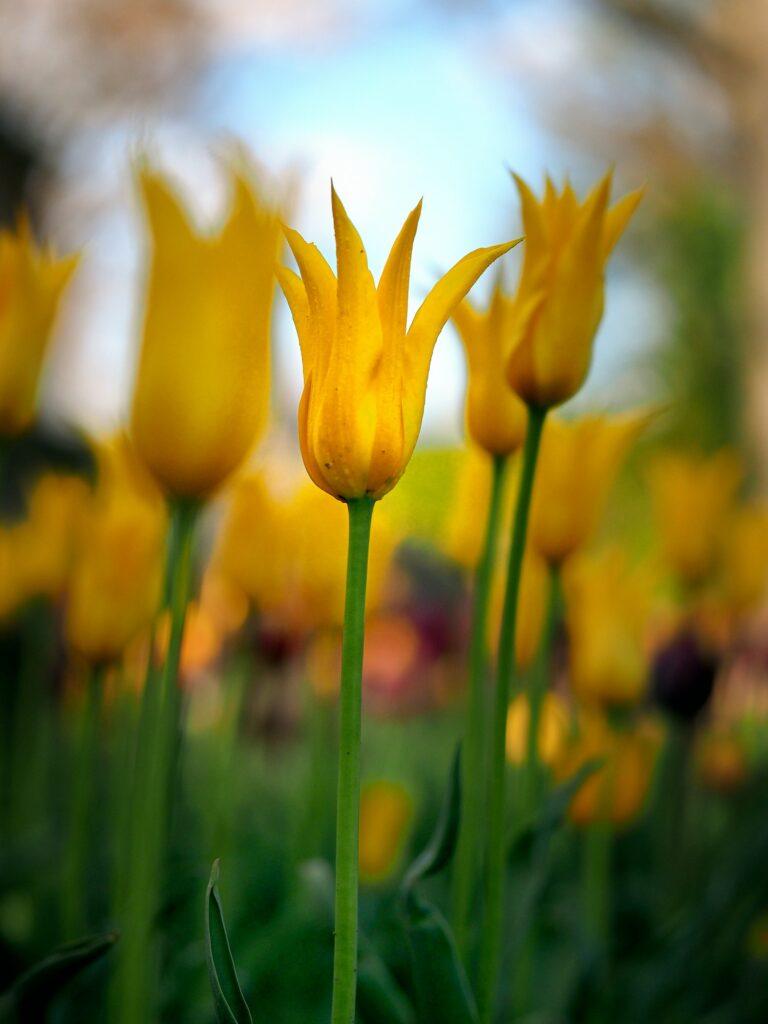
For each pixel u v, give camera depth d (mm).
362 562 653
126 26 6082
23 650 1543
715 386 7664
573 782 814
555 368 741
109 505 926
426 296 663
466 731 815
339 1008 645
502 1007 816
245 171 713
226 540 1095
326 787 1427
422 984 710
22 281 856
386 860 1228
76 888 980
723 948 1050
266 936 1066
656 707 1298
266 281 717
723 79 5410
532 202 742
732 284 7676
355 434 648
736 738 1515
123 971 792
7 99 5371
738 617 1493
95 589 928
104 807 1438
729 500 1433
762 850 996
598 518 880
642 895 1241
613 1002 1023
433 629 2365
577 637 1062
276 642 1432
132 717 1067
